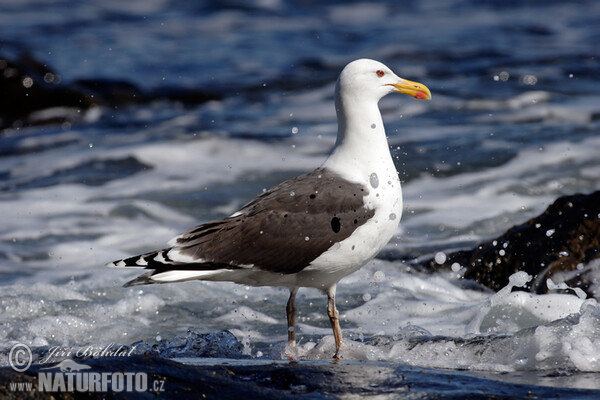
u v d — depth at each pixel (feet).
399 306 34.22
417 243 43.04
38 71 93.25
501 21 136.67
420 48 114.11
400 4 159.02
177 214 52.80
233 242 25.72
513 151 60.95
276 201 26.18
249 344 29.32
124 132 78.28
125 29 138.92
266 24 142.72
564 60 101.71
